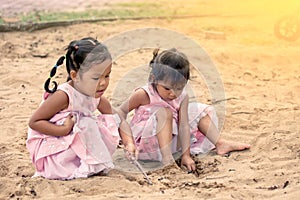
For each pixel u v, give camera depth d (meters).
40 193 6.33
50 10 17.89
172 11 18.12
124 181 6.57
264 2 19.23
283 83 11.02
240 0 19.92
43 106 6.74
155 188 6.50
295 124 8.37
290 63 12.49
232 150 7.50
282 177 6.68
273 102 9.71
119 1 19.95
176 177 6.84
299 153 7.32
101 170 6.78
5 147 7.73
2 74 11.20
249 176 6.75
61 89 6.78
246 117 8.77
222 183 6.55
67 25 15.40
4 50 13.02
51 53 12.98
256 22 16.92
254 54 12.91
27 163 7.20
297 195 6.18
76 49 6.66
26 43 13.71
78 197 6.16
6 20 15.87
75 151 6.76
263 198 6.18
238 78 11.38
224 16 17.56
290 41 14.64
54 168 6.71
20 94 10.12
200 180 6.67
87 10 17.92
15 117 8.92
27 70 11.48
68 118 6.81
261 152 7.44
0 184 6.55
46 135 6.79
